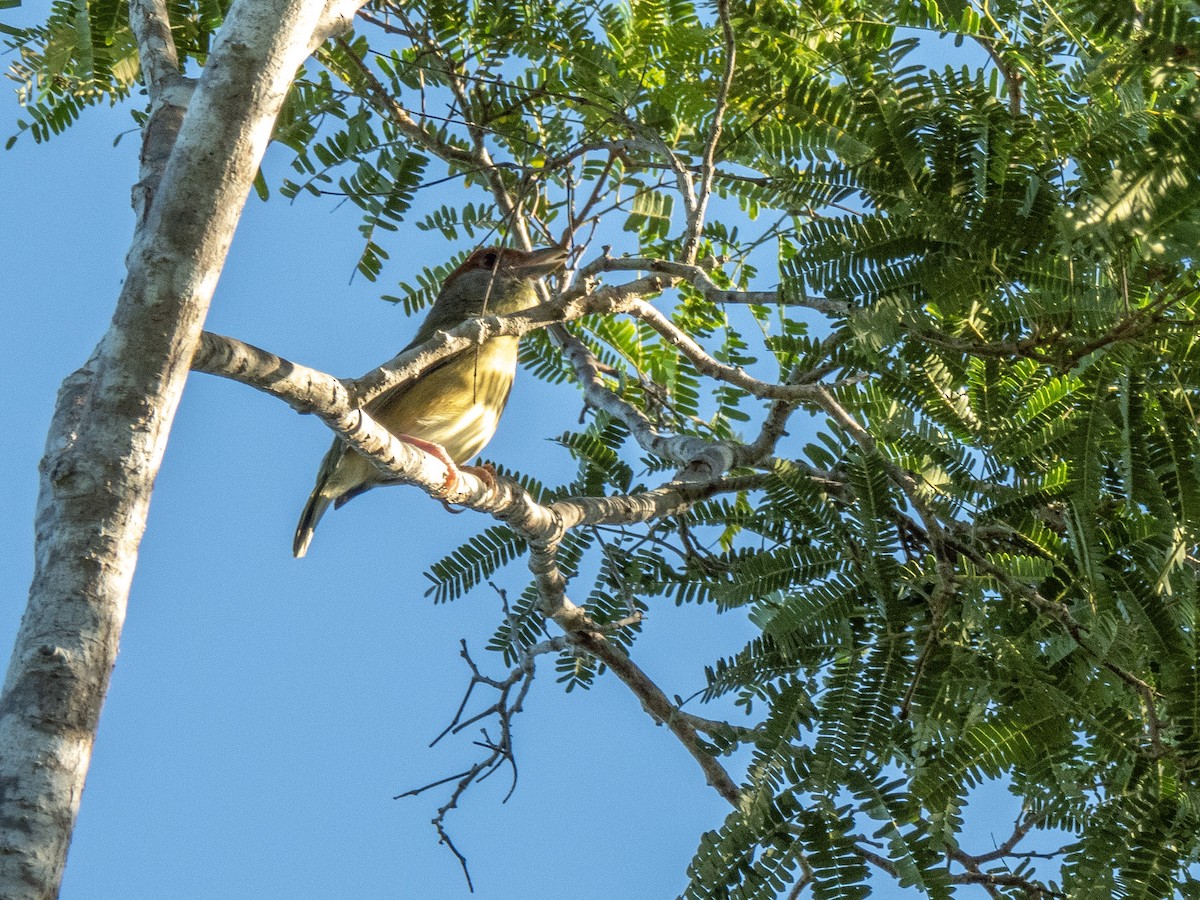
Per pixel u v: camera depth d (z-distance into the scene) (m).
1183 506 7.08
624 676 9.73
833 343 9.51
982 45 8.93
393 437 7.58
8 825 4.01
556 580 9.36
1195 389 7.18
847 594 8.09
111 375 4.96
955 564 8.41
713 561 10.01
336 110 10.12
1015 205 7.43
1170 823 7.21
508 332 7.73
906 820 7.25
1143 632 7.34
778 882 7.18
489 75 10.48
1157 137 5.39
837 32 8.91
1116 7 5.56
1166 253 5.43
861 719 7.58
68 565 4.58
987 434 8.62
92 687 4.40
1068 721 7.48
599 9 10.27
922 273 7.59
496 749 9.82
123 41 9.44
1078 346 7.46
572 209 9.79
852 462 8.29
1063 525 8.52
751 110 8.87
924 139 7.78
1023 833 9.12
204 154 5.30
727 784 9.39
